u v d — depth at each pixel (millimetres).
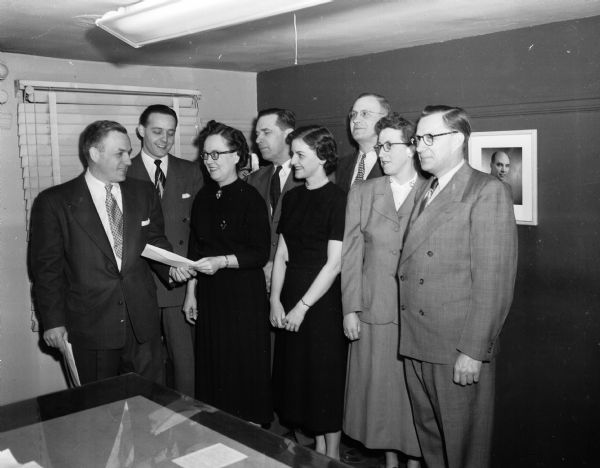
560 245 2918
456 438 2504
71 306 2971
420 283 2543
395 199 2912
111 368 3045
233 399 3223
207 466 1578
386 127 2838
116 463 1604
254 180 3752
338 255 2984
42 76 3711
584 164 2797
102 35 3000
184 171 3633
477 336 2371
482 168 3195
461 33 3090
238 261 3104
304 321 3061
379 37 3174
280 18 2684
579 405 2908
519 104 3004
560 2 2434
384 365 2885
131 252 3053
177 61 3967
